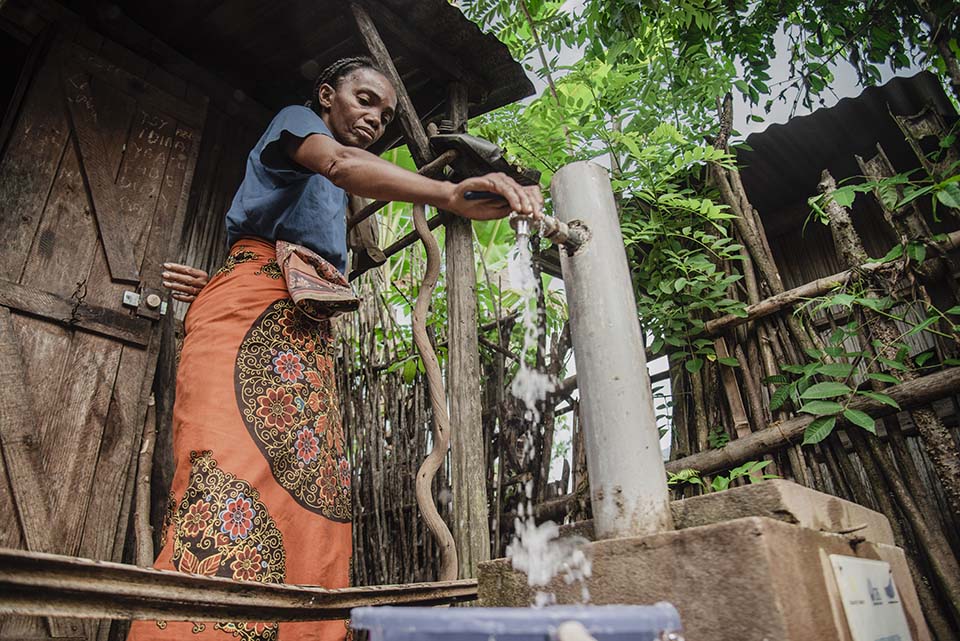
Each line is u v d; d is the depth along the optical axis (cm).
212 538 133
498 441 324
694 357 295
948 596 210
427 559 313
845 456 247
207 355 152
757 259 297
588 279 125
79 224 248
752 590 84
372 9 279
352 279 336
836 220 268
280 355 157
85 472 224
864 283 260
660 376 335
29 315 225
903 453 234
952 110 334
